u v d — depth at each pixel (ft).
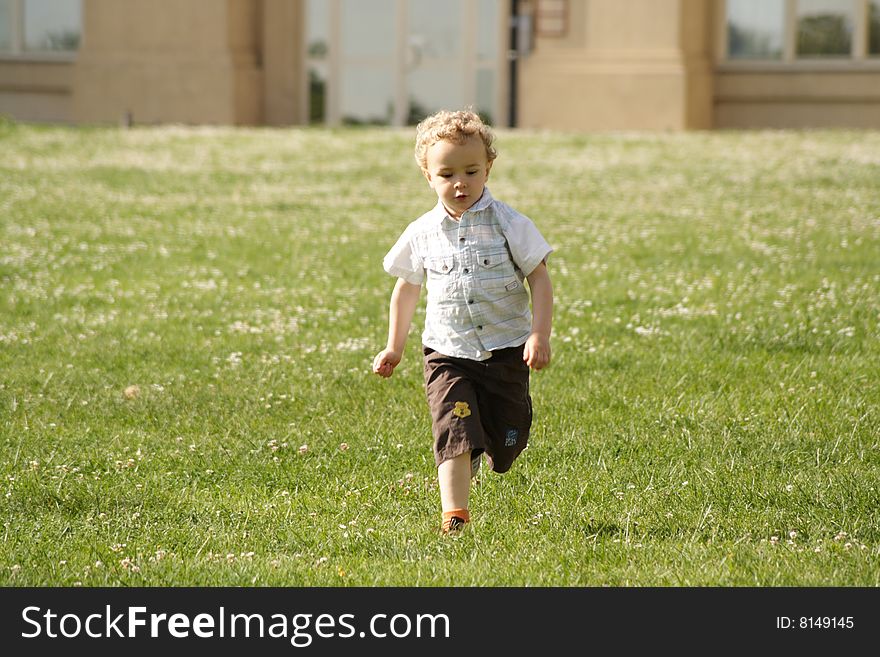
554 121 298.56
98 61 314.55
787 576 51.52
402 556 54.90
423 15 317.83
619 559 54.03
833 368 86.89
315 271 128.98
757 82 300.61
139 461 69.41
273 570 52.85
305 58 324.19
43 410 79.61
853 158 219.20
